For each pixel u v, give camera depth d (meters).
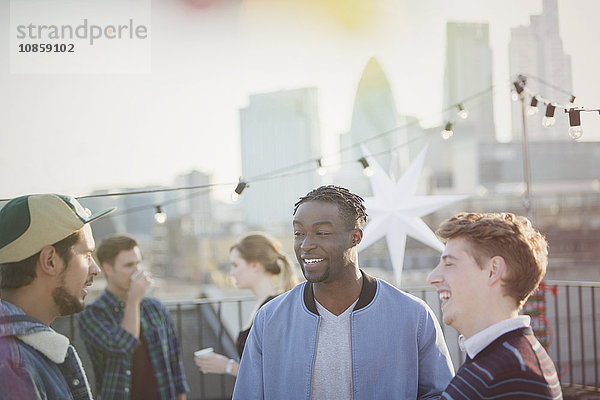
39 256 1.65
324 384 1.85
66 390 1.64
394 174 4.31
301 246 1.81
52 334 1.61
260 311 1.99
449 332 5.80
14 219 1.64
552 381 1.39
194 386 6.32
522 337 1.42
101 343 3.07
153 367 3.27
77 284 1.72
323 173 3.60
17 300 1.66
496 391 1.35
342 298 1.86
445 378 1.91
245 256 3.27
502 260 1.44
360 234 1.88
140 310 3.30
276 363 1.89
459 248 1.48
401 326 1.87
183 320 7.96
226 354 6.77
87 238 1.77
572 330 6.81
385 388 1.83
